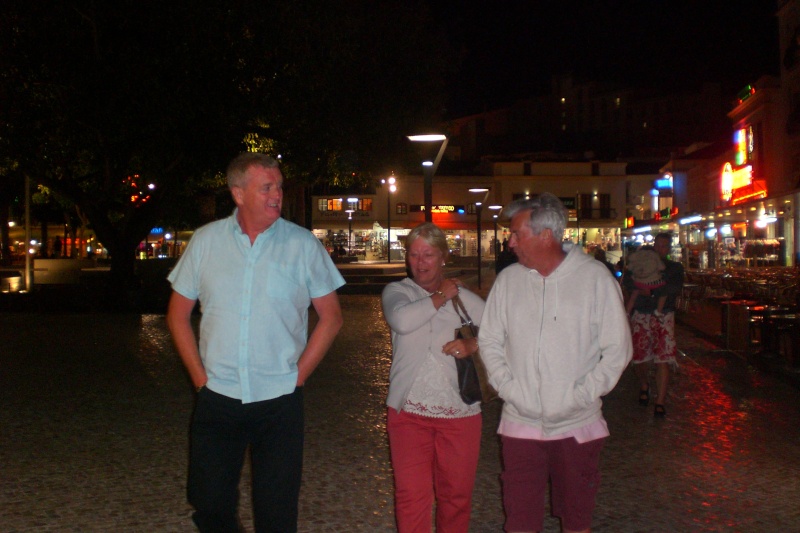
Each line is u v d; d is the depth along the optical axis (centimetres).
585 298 346
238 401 350
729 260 2291
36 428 709
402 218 5988
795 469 583
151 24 1602
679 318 1736
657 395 779
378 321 1609
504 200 6094
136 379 950
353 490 538
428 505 388
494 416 762
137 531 464
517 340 353
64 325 1558
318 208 5953
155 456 620
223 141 1684
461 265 4750
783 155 2889
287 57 1741
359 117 2011
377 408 794
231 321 351
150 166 1772
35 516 487
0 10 1580
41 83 1612
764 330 1141
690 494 529
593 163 6247
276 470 356
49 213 4309
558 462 353
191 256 363
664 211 4612
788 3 2762
